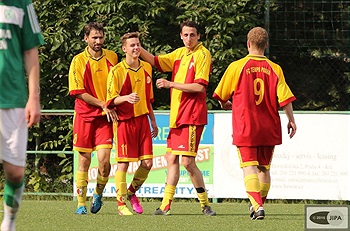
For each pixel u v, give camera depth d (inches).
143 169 1187.3
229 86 1066.1
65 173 1673.2
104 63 1181.1
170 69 1184.8
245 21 1742.1
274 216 1175.0
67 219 1094.4
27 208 1323.8
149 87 1179.3
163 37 1769.2
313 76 1804.9
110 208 1334.9
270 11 1791.3
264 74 1063.0
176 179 1177.4
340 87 1803.6
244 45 1748.3
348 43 1796.3
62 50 1729.8
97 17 1747.0
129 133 1162.6
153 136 1212.5
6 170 719.1
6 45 711.7
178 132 1157.7
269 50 1793.8
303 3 1792.6
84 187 1197.7
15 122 711.7
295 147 1470.2
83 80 1165.1
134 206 1212.5
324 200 1486.2
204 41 1729.8
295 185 1471.5
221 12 1729.8
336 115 1461.6
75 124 1179.3
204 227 988.6
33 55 722.2
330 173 1464.1
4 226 728.3
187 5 1743.4
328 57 1800.0
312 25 1796.3
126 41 1154.7
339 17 1796.3
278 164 1472.7
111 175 1507.1
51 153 1624.0
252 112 1055.6
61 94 1745.8
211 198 1491.1
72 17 1747.0
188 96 1148.5
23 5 723.4
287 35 1796.3
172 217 1131.9
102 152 1169.4
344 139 1461.6
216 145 1488.7
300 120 1469.0
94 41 1171.3
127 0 1724.9
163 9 1722.4
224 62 1720.0
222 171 1487.5
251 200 1068.5
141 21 1734.7
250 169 1061.1
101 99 1175.0
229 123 1486.2
